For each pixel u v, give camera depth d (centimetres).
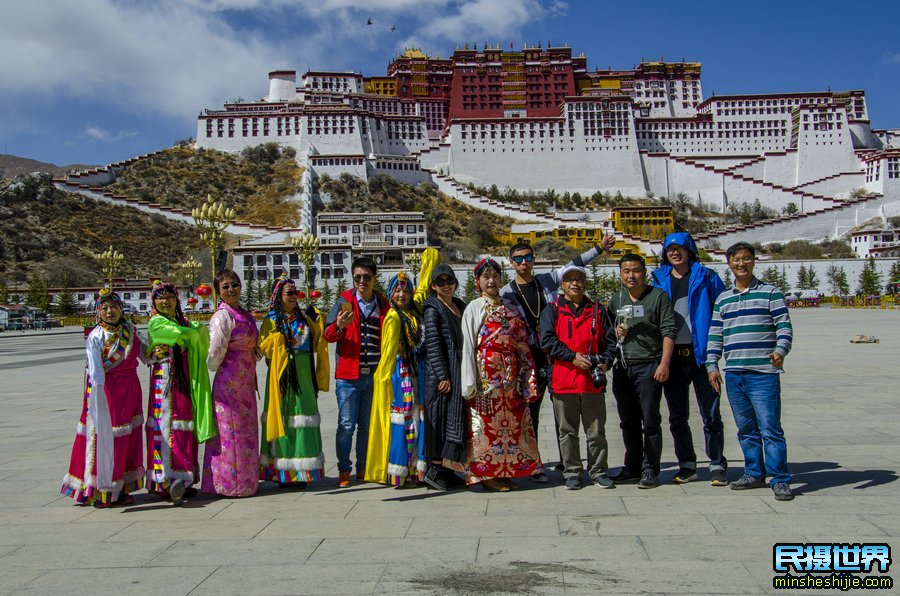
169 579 531
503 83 16350
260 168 13900
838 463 844
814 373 1792
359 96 15850
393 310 823
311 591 500
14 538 646
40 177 12225
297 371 826
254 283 8950
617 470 871
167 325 790
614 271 9494
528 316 848
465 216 13275
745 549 561
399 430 812
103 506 765
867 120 16350
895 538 575
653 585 495
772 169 15400
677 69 17850
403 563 552
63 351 3691
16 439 1166
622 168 14925
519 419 793
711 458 792
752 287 755
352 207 12694
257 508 743
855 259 10575
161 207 12394
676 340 801
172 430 778
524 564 542
